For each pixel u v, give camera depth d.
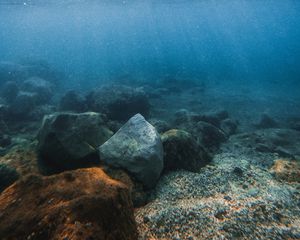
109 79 24.58
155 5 38.28
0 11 35.16
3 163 4.41
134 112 10.28
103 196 2.62
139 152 4.68
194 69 36.16
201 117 9.43
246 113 13.21
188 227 3.58
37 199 2.72
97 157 5.13
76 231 2.23
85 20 63.91
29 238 2.28
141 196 4.36
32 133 9.13
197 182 5.03
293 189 4.62
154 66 39.03
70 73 28.47
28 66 21.23
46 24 75.06
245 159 6.58
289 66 42.44
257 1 36.66
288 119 11.84
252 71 34.59
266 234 3.37
